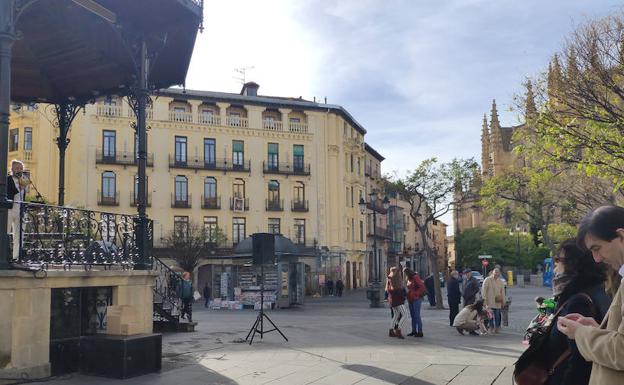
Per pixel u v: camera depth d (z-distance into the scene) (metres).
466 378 8.48
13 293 7.77
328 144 52.47
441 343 12.59
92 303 9.47
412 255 76.19
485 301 14.60
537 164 12.03
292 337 13.72
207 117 48.50
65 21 10.87
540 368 3.23
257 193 49.53
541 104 11.50
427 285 27.00
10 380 7.64
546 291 45.31
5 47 8.02
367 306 30.28
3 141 7.90
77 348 8.90
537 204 23.25
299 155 51.47
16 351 7.76
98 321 9.53
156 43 11.63
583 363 2.90
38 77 13.34
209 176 48.19
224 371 9.05
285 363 9.83
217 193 48.38
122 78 13.05
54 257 8.70
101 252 9.52
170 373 8.85
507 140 78.81
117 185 45.56
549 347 3.20
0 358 7.63
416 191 28.20
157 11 10.47
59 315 8.88
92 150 44.91
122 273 9.67
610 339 2.44
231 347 11.93
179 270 18.19
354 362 9.92
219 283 44.44
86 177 44.59
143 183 10.80
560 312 3.17
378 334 14.38
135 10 10.42
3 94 7.97
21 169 9.05
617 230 2.71
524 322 18.17
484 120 83.06
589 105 10.12
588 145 10.07
